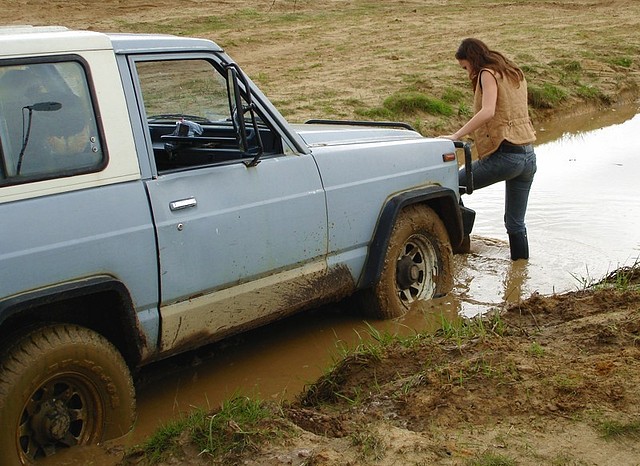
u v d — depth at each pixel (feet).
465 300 22.98
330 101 44.96
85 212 14.57
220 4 80.84
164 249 15.61
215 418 14.65
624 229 29.40
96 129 14.99
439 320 20.86
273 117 17.97
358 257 19.90
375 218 20.03
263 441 14.03
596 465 12.89
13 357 13.73
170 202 15.74
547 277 25.09
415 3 90.99
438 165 21.77
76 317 15.40
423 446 13.46
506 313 19.86
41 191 14.20
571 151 42.22
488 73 24.45
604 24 78.28
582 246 27.61
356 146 19.84
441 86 49.52
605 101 55.72
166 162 18.54
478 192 34.68
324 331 20.84
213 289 16.67
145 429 16.24
